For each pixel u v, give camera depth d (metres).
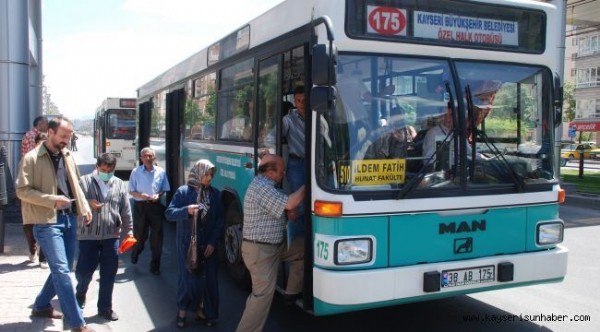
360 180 4.39
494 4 4.91
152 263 7.56
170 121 10.70
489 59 4.90
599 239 10.01
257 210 4.67
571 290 6.61
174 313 5.91
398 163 4.50
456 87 4.70
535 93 5.10
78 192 5.02
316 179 4.39
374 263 4.35
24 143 7.82
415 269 4.39
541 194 4.99
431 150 4.59
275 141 5.53
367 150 4.42
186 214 5.18
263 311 4.71
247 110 6.40
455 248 4.63
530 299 6.25
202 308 5.55
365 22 4.46
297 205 4.64
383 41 4.50
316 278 4.37
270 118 5.69
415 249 4.48
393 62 4.55
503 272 4.69
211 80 7.95
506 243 4.85
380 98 4.49
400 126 4.53
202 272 5.33
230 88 7.05
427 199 4.50
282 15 5.39
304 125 5.01
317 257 4.41
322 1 4.52
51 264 4.77
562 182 16.62
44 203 4.67
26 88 11.23
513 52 4.98
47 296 5.38
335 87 4.34
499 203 4.77
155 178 7.59
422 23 4.64
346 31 4.40
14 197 10.78
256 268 4.69
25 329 5.12
